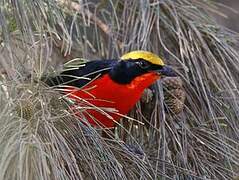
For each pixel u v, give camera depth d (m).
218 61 6.90
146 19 6.92
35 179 4.72
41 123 4.97
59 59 6.80
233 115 6.57
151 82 6.38
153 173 5.60
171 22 7.03
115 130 6.33
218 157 6.23
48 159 4.91
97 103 6.31
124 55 6.45
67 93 5.61
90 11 7.39
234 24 10.37
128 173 5.42
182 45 6.89
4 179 4.73
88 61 6.46
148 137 6.34
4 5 5.48
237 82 6.87
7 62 5.32
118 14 7.25
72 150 5.12
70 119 5.20
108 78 6.28
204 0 7.29
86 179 5.17
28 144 4.73
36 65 5.31
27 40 5.34
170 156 6.03
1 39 5.36
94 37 7.24
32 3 5.46
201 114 6.57
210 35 6.93
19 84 5.14
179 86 6.45
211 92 6.65
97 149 5.24
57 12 5.70
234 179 6.05
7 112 4.98
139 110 6.40
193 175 5.84
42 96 5.16
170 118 6.36
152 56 6.41
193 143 6.27
